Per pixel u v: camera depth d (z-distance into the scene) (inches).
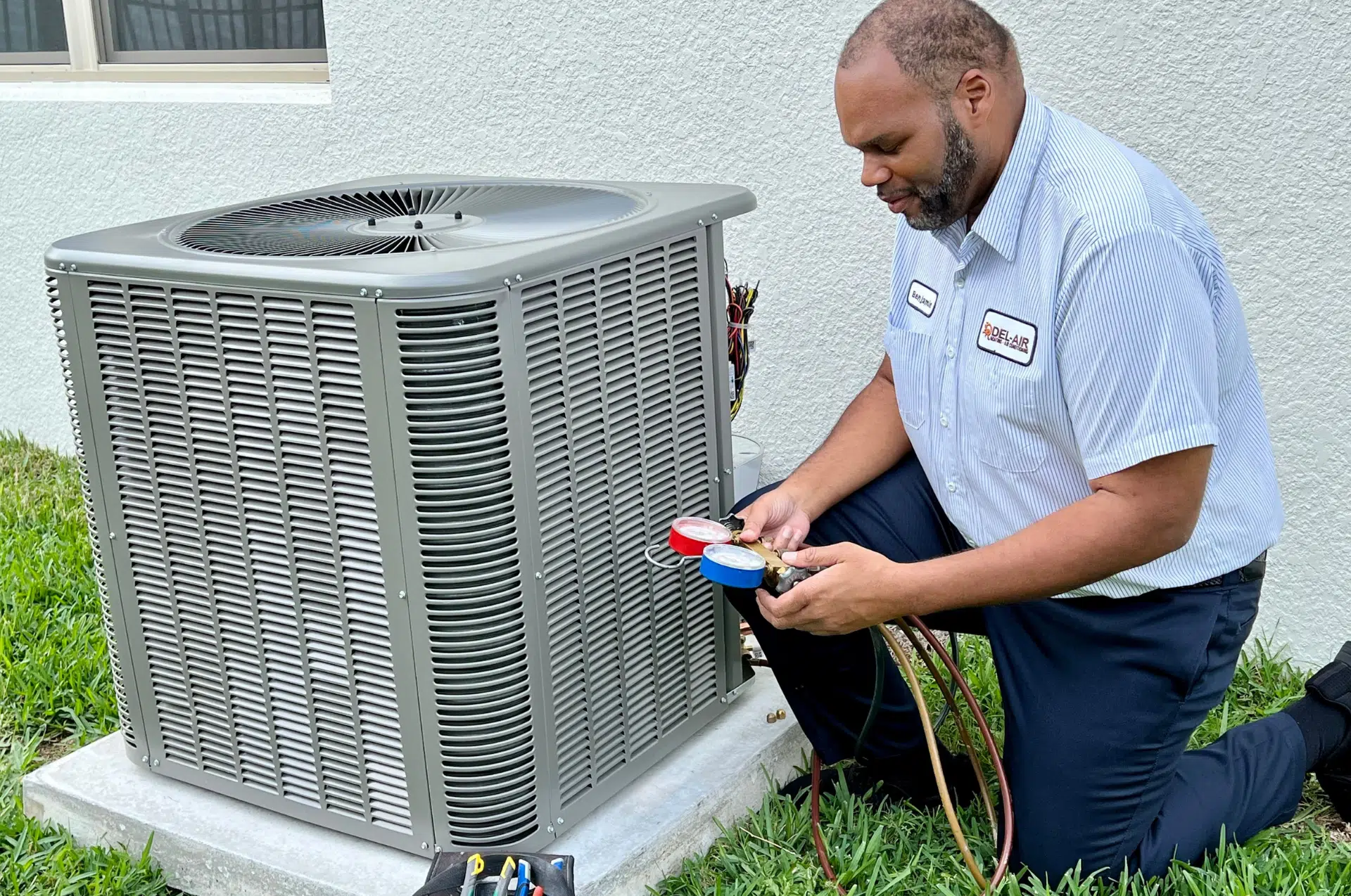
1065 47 97.7
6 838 84.0
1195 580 73.0
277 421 71.2
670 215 77.7
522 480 69.4
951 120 66.5
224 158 145.2
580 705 77.0
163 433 76.0
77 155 154.2
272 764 79.9
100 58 158.4
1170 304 65.5
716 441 84.9
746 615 81.9
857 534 84.1
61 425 163.9
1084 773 73.5
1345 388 93.0
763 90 112.0
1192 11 92.2
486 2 124.2
